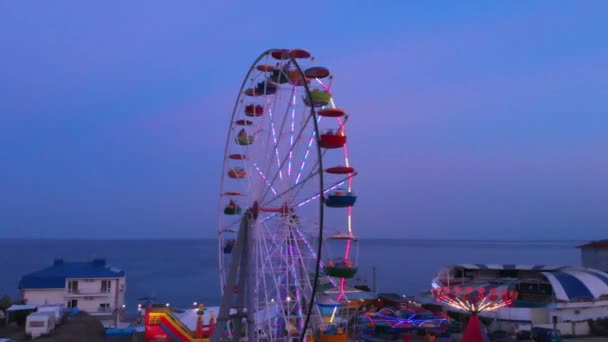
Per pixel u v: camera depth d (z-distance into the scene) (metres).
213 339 27.50
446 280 57.25
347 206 25.83
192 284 115.75
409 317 44.72
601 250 68.31
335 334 26.67
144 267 167.50
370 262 186.00
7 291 99.06
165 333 42.81
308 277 27.27
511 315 47.09
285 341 28.84
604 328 47.00
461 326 44.66
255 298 27.14
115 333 46.41
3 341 37.94
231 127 33.28
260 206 27.45
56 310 48.91
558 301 47.25
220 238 33.31
